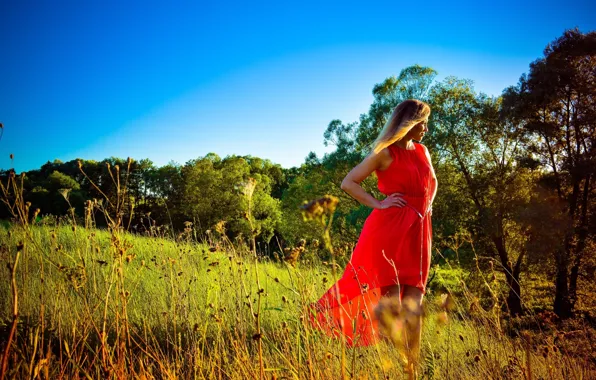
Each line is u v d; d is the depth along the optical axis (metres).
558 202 15.50
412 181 2.94
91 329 2.28
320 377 1.73
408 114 2.90
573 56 16.55
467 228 17.06
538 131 17.11
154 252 4.85
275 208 40.34
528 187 17.08
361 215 18.03
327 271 3.16
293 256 1.92
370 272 2.93
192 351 2.31
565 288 14.77
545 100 16.52
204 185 40.19
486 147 19.33
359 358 2.06
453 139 18.73
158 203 40.72
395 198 2.94
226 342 2.54
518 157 17.52
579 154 16.44
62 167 40.19
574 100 17.02
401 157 2.97
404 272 2.88
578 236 15.41
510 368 1.94
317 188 24.27
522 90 17.41
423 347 2.33
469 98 19.59
